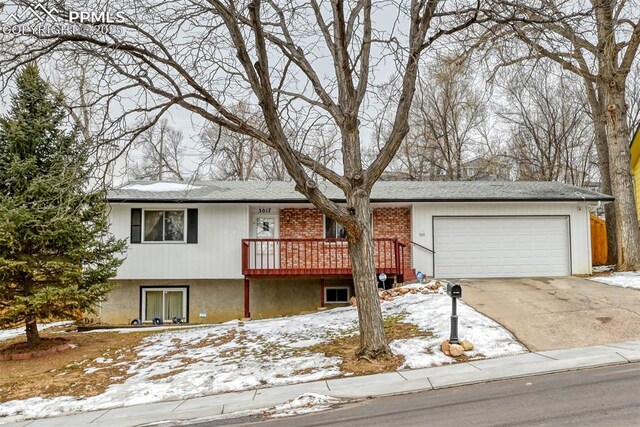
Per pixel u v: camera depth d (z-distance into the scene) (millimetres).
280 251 16812
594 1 12453
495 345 8969
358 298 8766
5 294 11047
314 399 6766
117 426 6355
